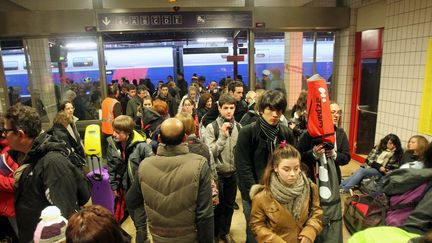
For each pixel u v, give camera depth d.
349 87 5.23
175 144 1.60
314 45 5.33
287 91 5.56
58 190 1.46
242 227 3.10
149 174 1.60
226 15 4.72
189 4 5.85
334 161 1.99
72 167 1.57
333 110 2.24
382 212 2.28
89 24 4.54
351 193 3.57
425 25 3.65
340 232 1.77
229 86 3.73
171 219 1.60
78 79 5.18
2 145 2.00
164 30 4.68
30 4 5.34
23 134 1.48
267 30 4.93
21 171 1.52
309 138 2.03
